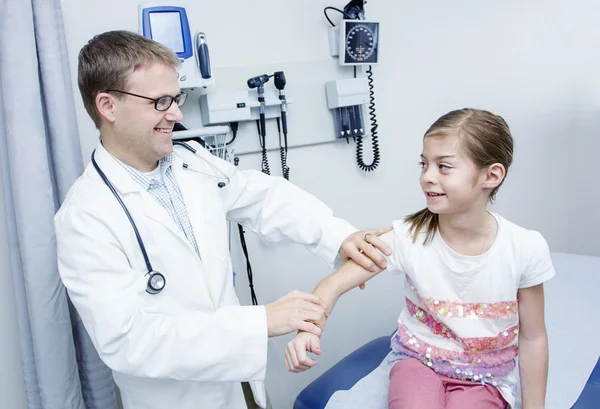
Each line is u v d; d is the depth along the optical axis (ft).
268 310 3.37
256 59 5.66
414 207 6.97
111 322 3.08
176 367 3.13
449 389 3.65
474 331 3.55
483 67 7.07
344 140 6.31
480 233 3.52
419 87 6.70
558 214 8.13
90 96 3.40
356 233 4.13
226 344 3.17
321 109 6.03
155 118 3.35
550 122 7.70
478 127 3.25
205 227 3.83
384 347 5.04
